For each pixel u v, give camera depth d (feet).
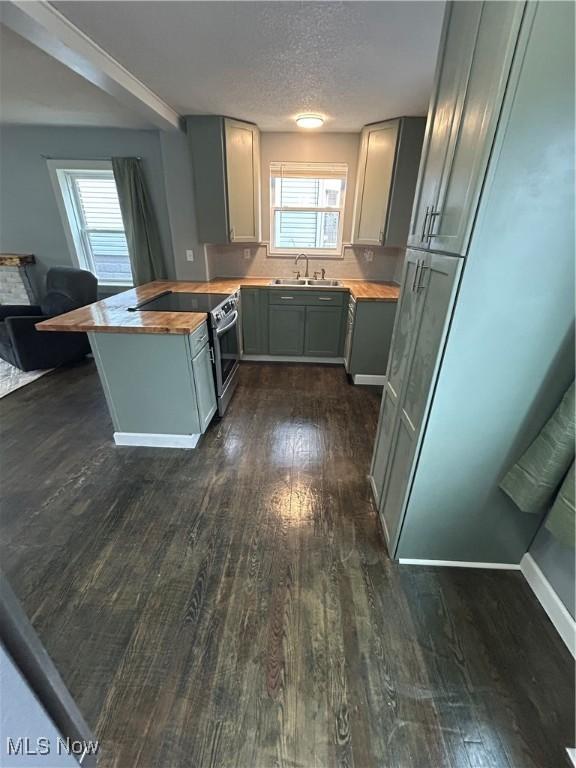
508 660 4.11
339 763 3.27
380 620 4.50
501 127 2.92
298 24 5.39
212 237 11.85
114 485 6.83
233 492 6.68
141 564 5.20
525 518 4.86
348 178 12.38
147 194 12.92
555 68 2.75
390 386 5.86
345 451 8.02
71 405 9.86
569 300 3.60
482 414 4.21
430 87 7.70
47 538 5.63
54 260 14.37
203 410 8.00
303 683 3.85
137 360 7.19
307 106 9.18
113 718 3.55
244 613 4.54
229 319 9.53
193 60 6.58
